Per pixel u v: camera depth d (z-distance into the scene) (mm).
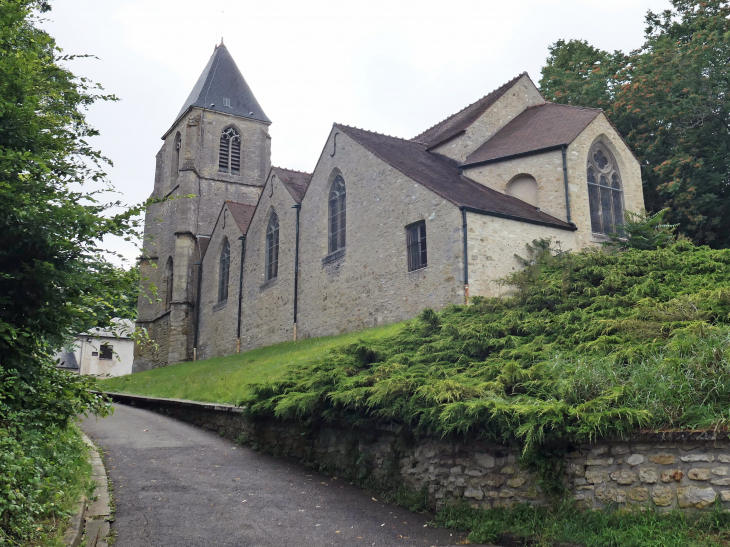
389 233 23328
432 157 28188
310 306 28156
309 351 21969
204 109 51875
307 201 29500
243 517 8898
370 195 24734
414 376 10312
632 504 7098
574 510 7504
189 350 42062
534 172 24625
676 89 26484
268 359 24156
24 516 5961
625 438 7277
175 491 10141
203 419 16953
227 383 20109
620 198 25688
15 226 6645
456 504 8766
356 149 26031
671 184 24359
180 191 48031
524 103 29844
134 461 12359
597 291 13859
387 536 8164
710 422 6871
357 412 10820
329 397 11352
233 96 54000
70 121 7848
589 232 23625
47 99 8180
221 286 39219
